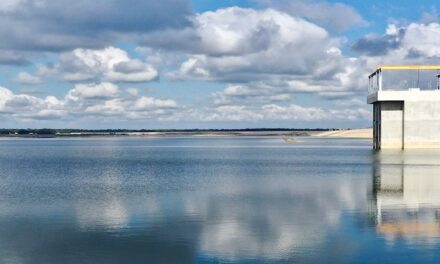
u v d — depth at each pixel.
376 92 104.88
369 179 51.44
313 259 20.38
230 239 23.89
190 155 116.62
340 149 136.25
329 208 32.38
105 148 175.88
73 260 20.95
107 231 25.92
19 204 35.88
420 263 19.56
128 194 41.31
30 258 21.27
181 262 20.47
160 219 29.05
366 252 21.12
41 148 182.75
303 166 73.12
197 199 37.53
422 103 102.75
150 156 113.50
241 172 63.84
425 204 33.66
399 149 103.75
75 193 42.53
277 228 26.17
